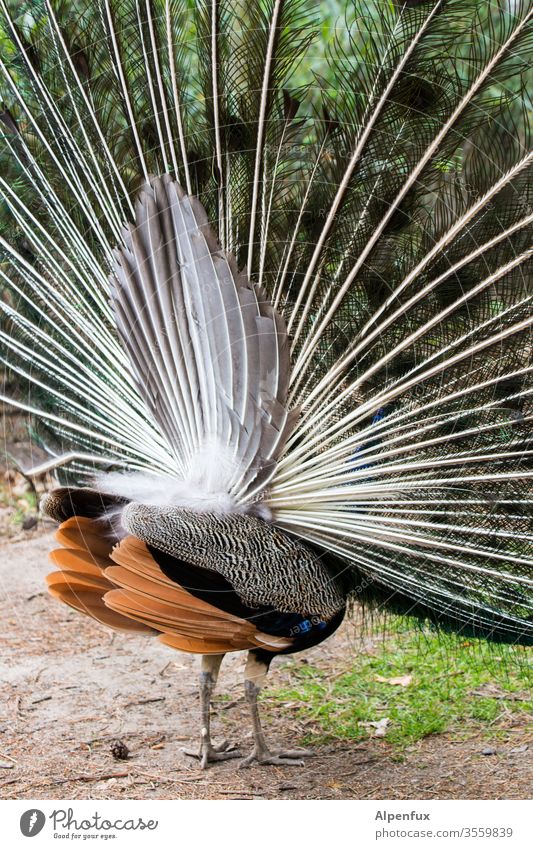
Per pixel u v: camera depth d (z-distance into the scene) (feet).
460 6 13.80
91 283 16.98
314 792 16.14
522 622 15.76
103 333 16.94
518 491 15.16
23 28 17.02
